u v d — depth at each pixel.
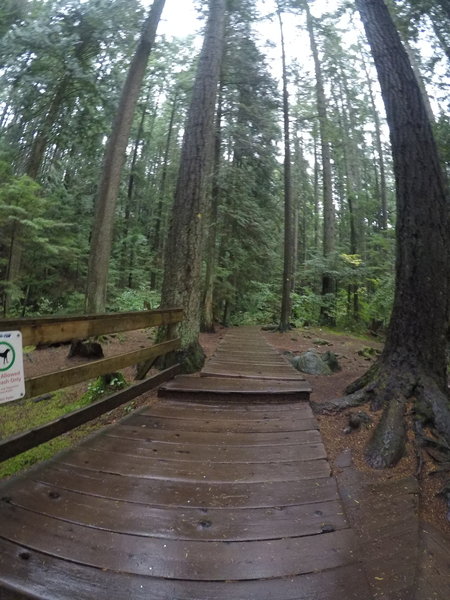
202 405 4.11
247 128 12.44
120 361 3.39
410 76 4.08
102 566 1.67
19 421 4.47
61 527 1.92
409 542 1.88
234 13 11.40
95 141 13.57
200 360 5.57
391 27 4.28
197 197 5.76
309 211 34.44
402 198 3.91
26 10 11.04
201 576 1.64
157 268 21.22
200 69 6.38
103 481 2.42
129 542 1.84
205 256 11.88
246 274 15.16
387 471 2.63
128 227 21.25
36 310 13.47
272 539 1.91
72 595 1.50
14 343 2.10
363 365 6.97
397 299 3.82
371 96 19.95
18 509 2.05
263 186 13.92
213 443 3.10
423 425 3.04
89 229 15.18
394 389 3.48
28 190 9.32
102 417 4.09
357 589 1.58
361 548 1.85
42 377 2.36
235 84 12.18
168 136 23.77
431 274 3.65
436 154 3.91
